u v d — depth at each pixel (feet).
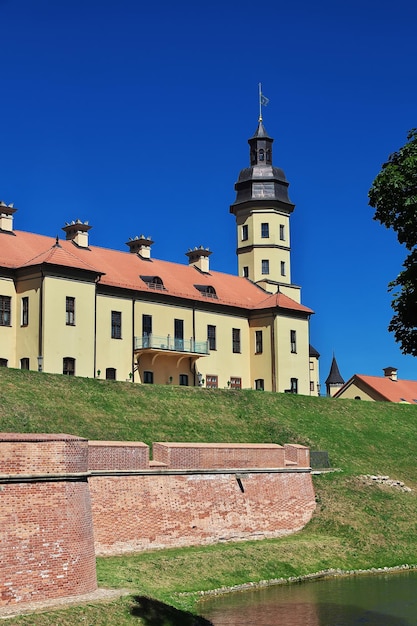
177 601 97.71
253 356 254.47
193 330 239.50
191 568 111.96
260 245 280.72
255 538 134.51
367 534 140.87
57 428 145.28
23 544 80.59
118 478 116.06
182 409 176.65
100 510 112.68
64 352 196.54
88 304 203.82
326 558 129.49
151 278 231.91
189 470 126.52
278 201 282.56
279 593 111.24
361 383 315.78
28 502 81.87
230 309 250.78
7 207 214.69
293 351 253.44
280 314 251.60
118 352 217.56
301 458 149.89
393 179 74.54
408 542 141.18
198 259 265.34
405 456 188.44
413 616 100.48
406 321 77.05
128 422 160.45
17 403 149.18
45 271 195.00
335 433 190.60
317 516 146.41
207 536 126.72
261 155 288.30
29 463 82.64
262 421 184.44
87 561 87.04
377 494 157.69
